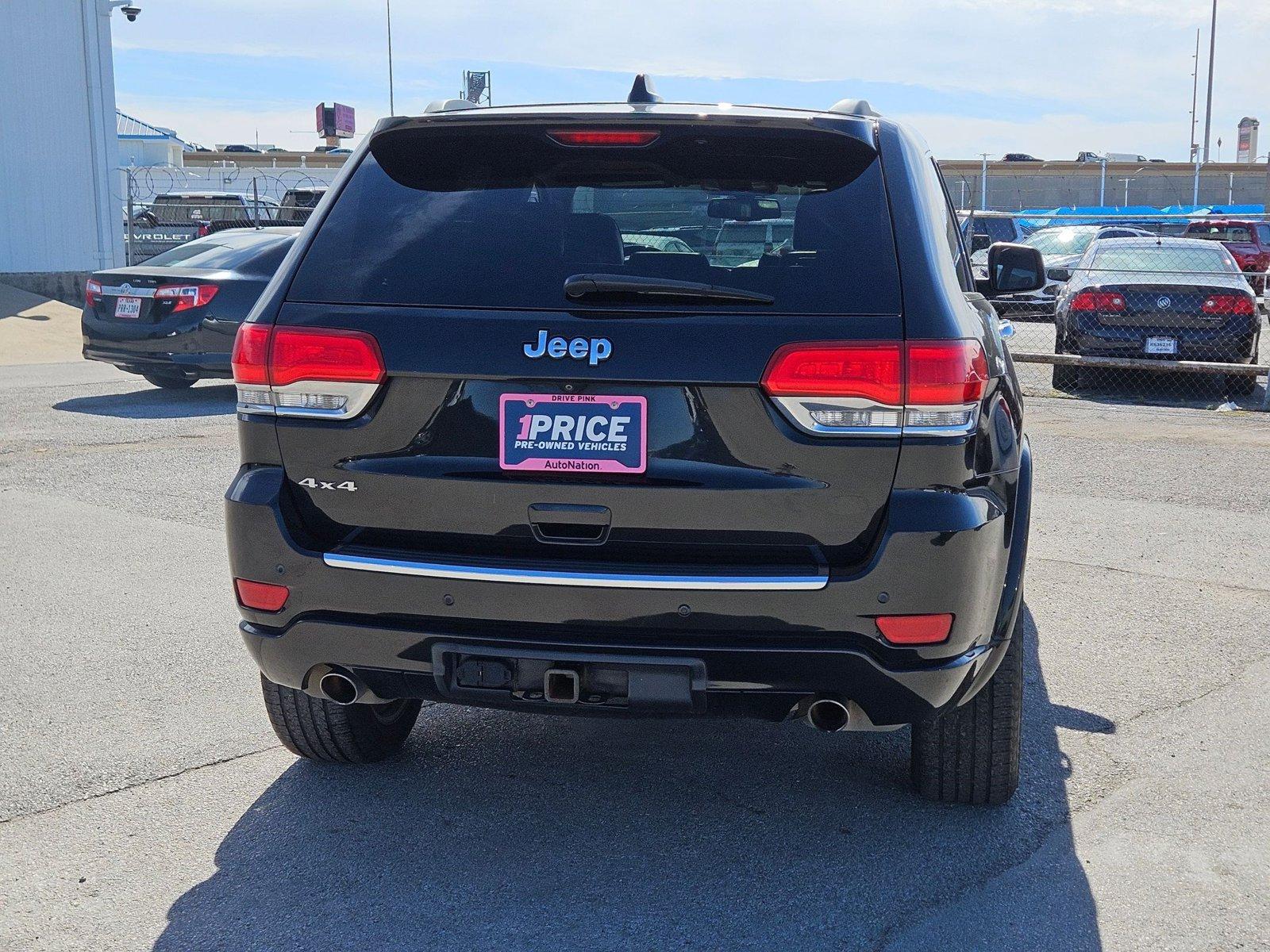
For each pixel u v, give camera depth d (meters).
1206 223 26.38
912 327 2.72
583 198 2.96
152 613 5.22
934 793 3.44
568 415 2.78
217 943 2.74
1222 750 3.85
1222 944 2.76
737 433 2.73
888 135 3.06
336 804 3.45
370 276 2.94
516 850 3.19
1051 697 4.30
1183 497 7.67
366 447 2.90
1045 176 61.06
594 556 2.82
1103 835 3.28
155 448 9.18
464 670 2.88
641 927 2.81
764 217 2.88
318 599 2.94
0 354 15.77
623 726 4.06
